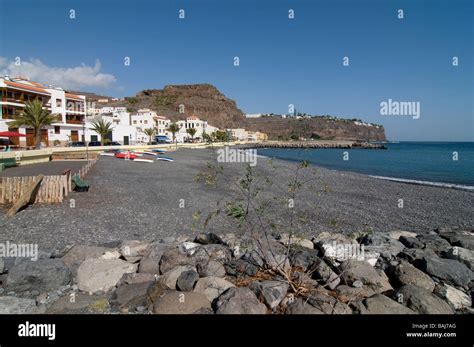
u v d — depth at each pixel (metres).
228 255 5.04
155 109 147.75
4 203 10.98
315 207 12.45
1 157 23.67
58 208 10.69
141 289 4.07
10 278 4.14
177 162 33.00
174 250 4.94
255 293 3.82
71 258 5.18
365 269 4.35
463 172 30.66
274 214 10.66
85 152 36.75
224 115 176.75
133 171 23.11
